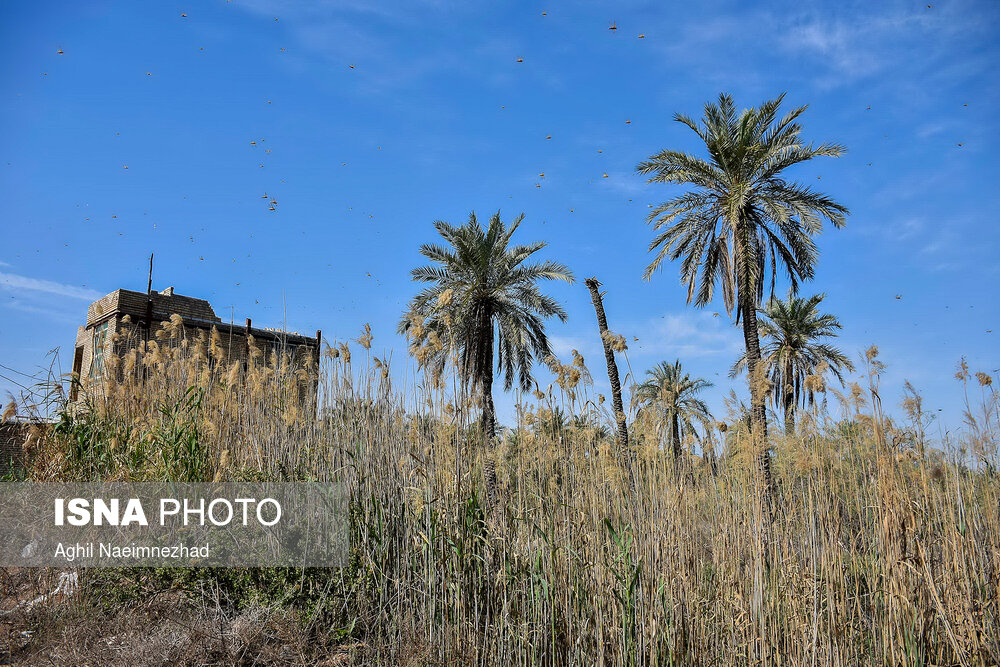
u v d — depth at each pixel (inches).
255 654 155.6
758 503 174.6
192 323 583.5
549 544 165.2
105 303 604.7
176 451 210.4
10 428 237.1
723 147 687.1
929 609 163.2
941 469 183.3
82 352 630.5
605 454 182.2
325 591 178.7
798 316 924.6
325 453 214.5
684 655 155.1
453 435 182.7
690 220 738.8
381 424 202.2
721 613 167.9
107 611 173.8
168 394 263.7
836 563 168.9
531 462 185.5
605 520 163.0
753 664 158.9
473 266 807.1
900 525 167.5
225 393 254.5
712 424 209.8
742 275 692.7
